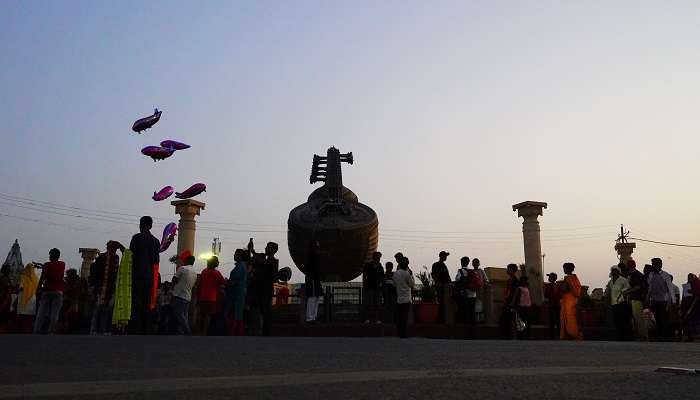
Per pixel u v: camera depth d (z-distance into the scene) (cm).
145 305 1167
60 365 449
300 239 2259
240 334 1414
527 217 2552
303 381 352
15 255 2725
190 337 1018
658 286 1506
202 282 1448
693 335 1573
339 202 2338
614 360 575
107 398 280
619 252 3312
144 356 546
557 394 306
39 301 1345
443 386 335
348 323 1692
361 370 437
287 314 1956
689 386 342
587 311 2048
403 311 1305
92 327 1395
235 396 289
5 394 288
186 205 2770
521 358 592
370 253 2316
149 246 1189
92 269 1453
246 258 1472
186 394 295
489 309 1931
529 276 2467
